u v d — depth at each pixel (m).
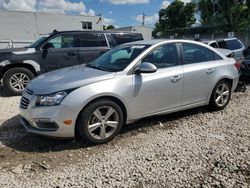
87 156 4.13
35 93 4.37
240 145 4.42
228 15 38.19
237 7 36.97
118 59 5.17
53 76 4.81
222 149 4.29
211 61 5.85
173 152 4.21
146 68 4.65
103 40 9.12
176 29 47.81
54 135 4.28
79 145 4.46
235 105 6.60
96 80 4.45
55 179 3.55
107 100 4.46
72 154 4.20
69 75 4.72
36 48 8.29
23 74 8.15
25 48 8.30
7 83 8.02
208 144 4.47
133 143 4.54
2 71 7.98
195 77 5.43
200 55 5.72
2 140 4.71
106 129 4.57
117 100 4.57
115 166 3.83
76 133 4.43
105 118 4.48
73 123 4.26
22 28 36.50
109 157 4.08
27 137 4.81
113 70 4.79
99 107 4.39
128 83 4.63
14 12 35.72
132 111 4.75
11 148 4.41
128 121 4.79
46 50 8.34
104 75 4.56
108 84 4.46
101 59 5.56
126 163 3.90
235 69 6.22
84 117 4.29
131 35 9.66
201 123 5.41
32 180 3.54
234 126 5.24
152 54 5.04
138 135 4.86
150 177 3.55
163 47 5.20
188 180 3.49
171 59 5.25
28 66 8.23
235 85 6.31
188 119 5.62
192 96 5.49
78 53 8.71
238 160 3.95
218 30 39.56
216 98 5.98
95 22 41.03
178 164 3.86
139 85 4.73
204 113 5.96
